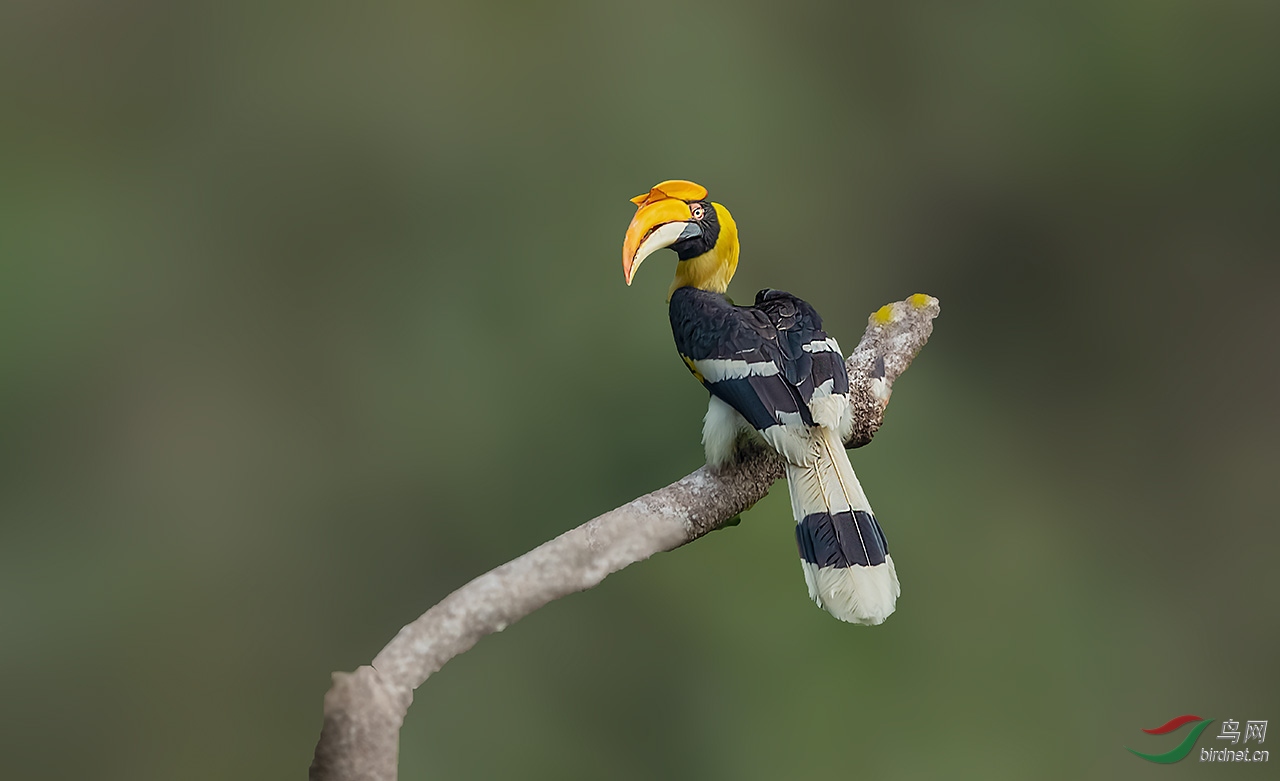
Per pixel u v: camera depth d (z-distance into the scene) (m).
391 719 26.00
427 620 26.09
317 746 25.97
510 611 26.17
